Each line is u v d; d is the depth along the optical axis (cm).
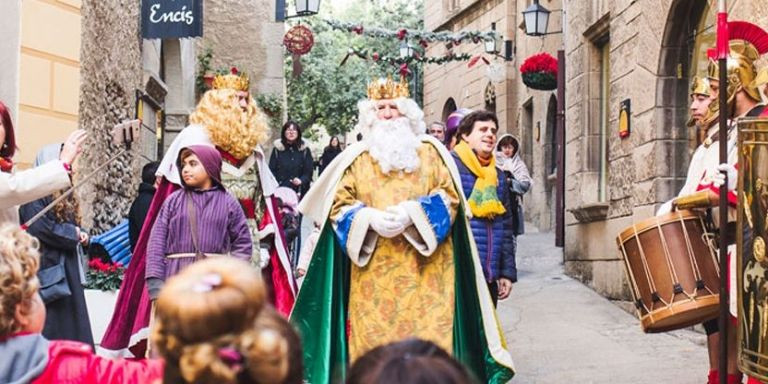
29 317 303
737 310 501
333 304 640
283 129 1446
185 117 1723
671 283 562
